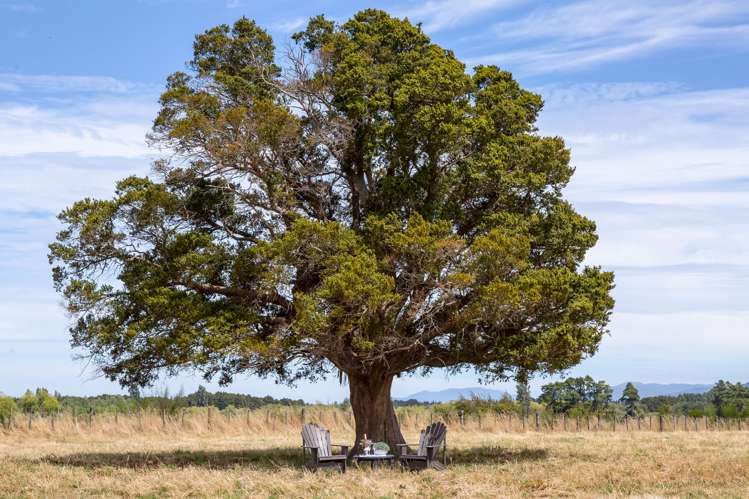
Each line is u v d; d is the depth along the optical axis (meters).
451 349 24.64
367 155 24.77
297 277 23.86
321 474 19.81
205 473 19.97
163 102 24.14
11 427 34.72
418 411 43.00
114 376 24.38
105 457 25.19
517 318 23.84
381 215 24.69
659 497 15.41
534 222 25.20
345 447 22.03
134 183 24.23
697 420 43.84
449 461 23.28
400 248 22.08
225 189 25.03
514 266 22.56
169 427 36.91
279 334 22.47
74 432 35.00
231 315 22.58
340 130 25.08
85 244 23.61
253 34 27.09
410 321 23.09
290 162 25.39
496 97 26.06
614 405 57.75
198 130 22.95
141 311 23.81
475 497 16.12
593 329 24.23
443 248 22.02
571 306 23.50
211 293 24.16
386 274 23.38
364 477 19.00
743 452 25.56
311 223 22.02
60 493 16.80
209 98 24.08
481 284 22.61
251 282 23.64
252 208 25.42
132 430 36.06
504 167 24.88
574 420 42.00
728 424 43.59
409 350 24.73
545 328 23.95
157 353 22.86
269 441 33.47
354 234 23.06
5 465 21.77
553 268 25.62
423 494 16.64
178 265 23.09
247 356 22.31
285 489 17.23
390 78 25.44
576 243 25.89
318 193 25.81
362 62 25.09
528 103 26.70
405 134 24.33
